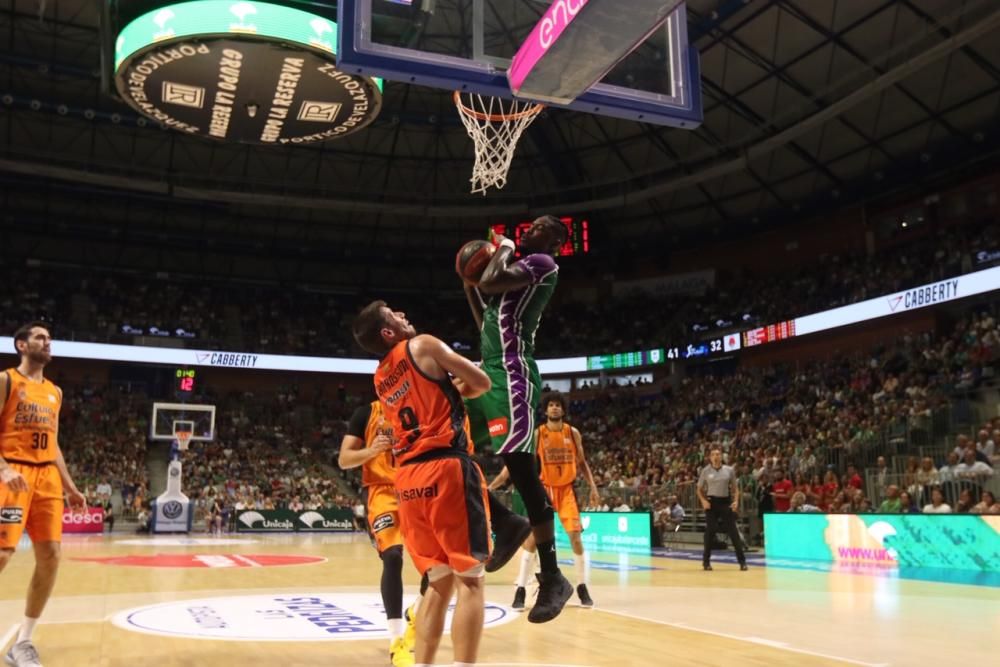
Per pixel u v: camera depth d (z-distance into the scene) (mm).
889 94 21609
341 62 6277
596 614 6160
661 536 16094
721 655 4418
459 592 3021
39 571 4219
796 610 6375
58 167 26312
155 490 26391
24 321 29438
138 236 32250
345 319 35375
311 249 33969
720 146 24125
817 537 12555
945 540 10594
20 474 3994
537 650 4566
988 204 22922
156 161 27750
